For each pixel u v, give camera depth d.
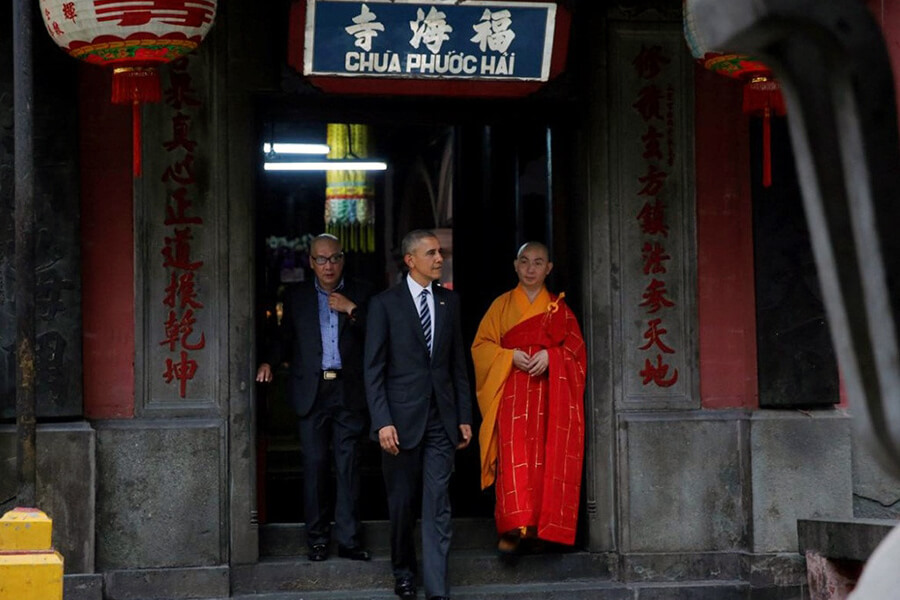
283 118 7.08
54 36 5.51
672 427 7.13
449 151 9.77
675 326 7.21
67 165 6.46
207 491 6.68
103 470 6.58
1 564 4.74
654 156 7.20
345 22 6.29
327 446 6.89
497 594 6.81
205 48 6.74
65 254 6.46
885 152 0.96
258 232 6.99
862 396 0.98
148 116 6.70
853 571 6.73
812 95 0.97
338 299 6.84
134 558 6.60
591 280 7.14
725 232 7.26
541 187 7.85
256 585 6.75
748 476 7.11
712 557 7.12
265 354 7.05
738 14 0.96
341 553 6.93
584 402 7.14
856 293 0.97
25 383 4.95
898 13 6.81
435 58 6.41
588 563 7.08
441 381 6.55
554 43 6.46
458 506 7.96
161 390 6.71
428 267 6.56
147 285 6.70
